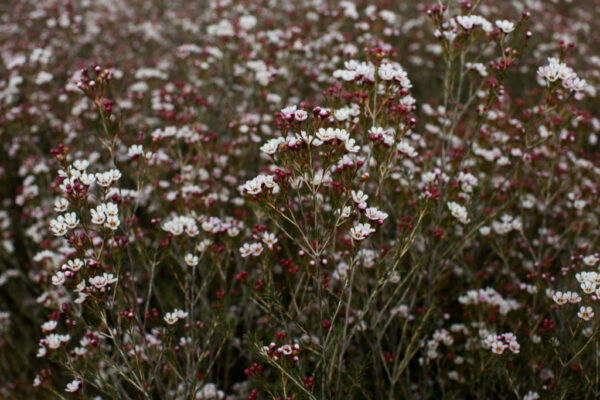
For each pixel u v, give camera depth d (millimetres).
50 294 994
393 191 1033
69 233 860
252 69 1205
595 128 1178
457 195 974
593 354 912
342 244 962
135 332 958
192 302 927
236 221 1003
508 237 1057
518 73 1592
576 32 1777
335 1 1560
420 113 1402
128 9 2094
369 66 887
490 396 1000
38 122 1297
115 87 1295
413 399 981
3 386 1068
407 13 1965
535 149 1106
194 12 2039
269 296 870
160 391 899
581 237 1086
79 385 867
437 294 1022
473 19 901
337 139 812
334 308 931
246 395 995
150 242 1117
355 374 872
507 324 1018
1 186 1275
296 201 1063
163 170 1080
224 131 1229
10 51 1593
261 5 1708
